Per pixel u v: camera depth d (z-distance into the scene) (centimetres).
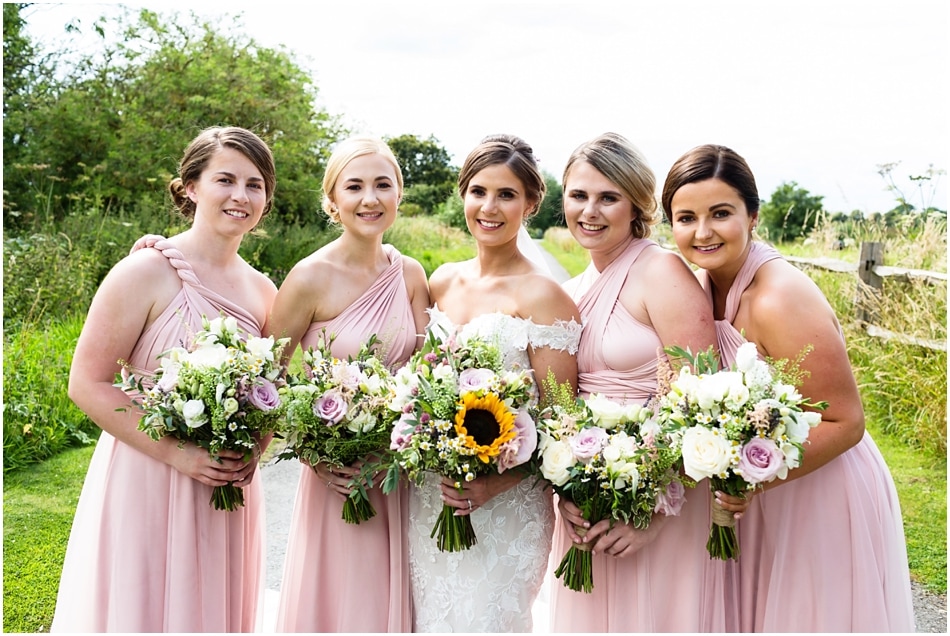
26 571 417
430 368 243
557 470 235
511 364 266
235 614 275
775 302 250
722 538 235
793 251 1002
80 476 545
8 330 720
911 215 834
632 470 226
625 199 270
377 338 274
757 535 266
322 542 281
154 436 237
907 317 657
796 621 252
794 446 217
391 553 278
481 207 269
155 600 257
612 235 271
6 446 553
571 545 281
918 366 628
